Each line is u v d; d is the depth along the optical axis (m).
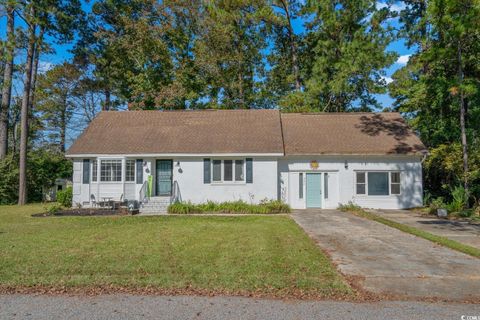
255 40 32.06
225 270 6.96
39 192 28.66
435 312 5.03
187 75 30.47
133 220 15.34
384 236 11.18
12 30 24.11
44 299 5.50
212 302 5.36
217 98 32.06
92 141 20.97
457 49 18.88
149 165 20.33
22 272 6.81
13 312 5.00
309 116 24.36
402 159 20.56
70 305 5.25
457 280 6.55
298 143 21.41
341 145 21.03
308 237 10.81
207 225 13.54
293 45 31.14
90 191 20.19
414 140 21.19
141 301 5.40
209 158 20.23
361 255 8.53
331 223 14.17
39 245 9.51
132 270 6.95
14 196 25.69
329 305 5.27
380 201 20.53
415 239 10.66
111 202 19.23
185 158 20.31
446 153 20.02
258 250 8.83
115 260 7.76
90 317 4.82
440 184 22.77
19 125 36.19
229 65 31.31
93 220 15.40
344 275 6.84
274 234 11.31
